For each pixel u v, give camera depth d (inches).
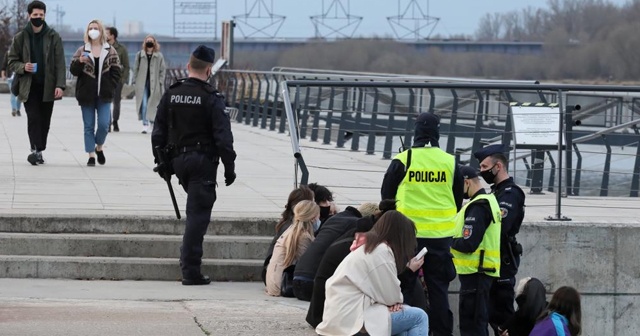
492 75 3843.5
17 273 557.6
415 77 1079.6
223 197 698.8
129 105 1991.9
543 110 640.4
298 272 520.1
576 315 511.8
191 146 542.9
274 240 561.3
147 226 595.2
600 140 973.2
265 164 916.0
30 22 775.7
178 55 4485.7
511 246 535.2
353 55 3823.8
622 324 614.2
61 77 789.9
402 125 1098.1
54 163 844.6
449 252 510.0
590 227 607.5
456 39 3949.3
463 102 981.2
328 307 433.1
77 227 588.4
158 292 536.4
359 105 1127.6
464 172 534.0
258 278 581.9
